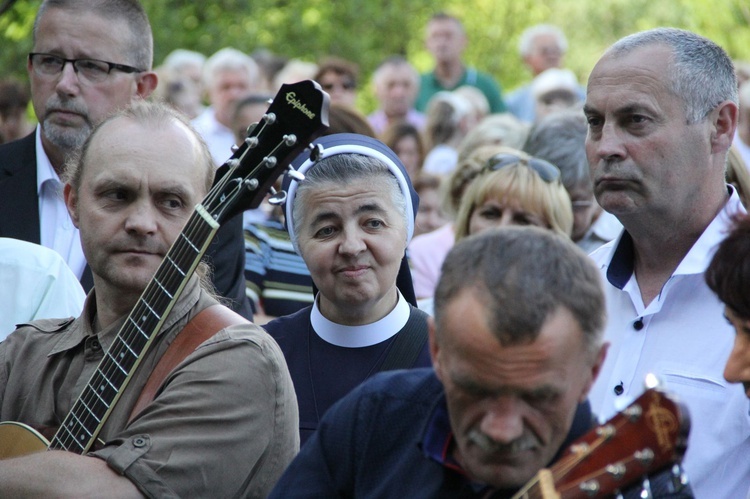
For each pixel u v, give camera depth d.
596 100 5.85
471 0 27.47
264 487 5.03
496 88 20.41
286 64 18.70
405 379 4.36
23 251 6.56
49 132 7.63
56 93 7.64
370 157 6.09
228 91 15.84
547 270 3.65
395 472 4.18
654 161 5.70
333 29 24.03
